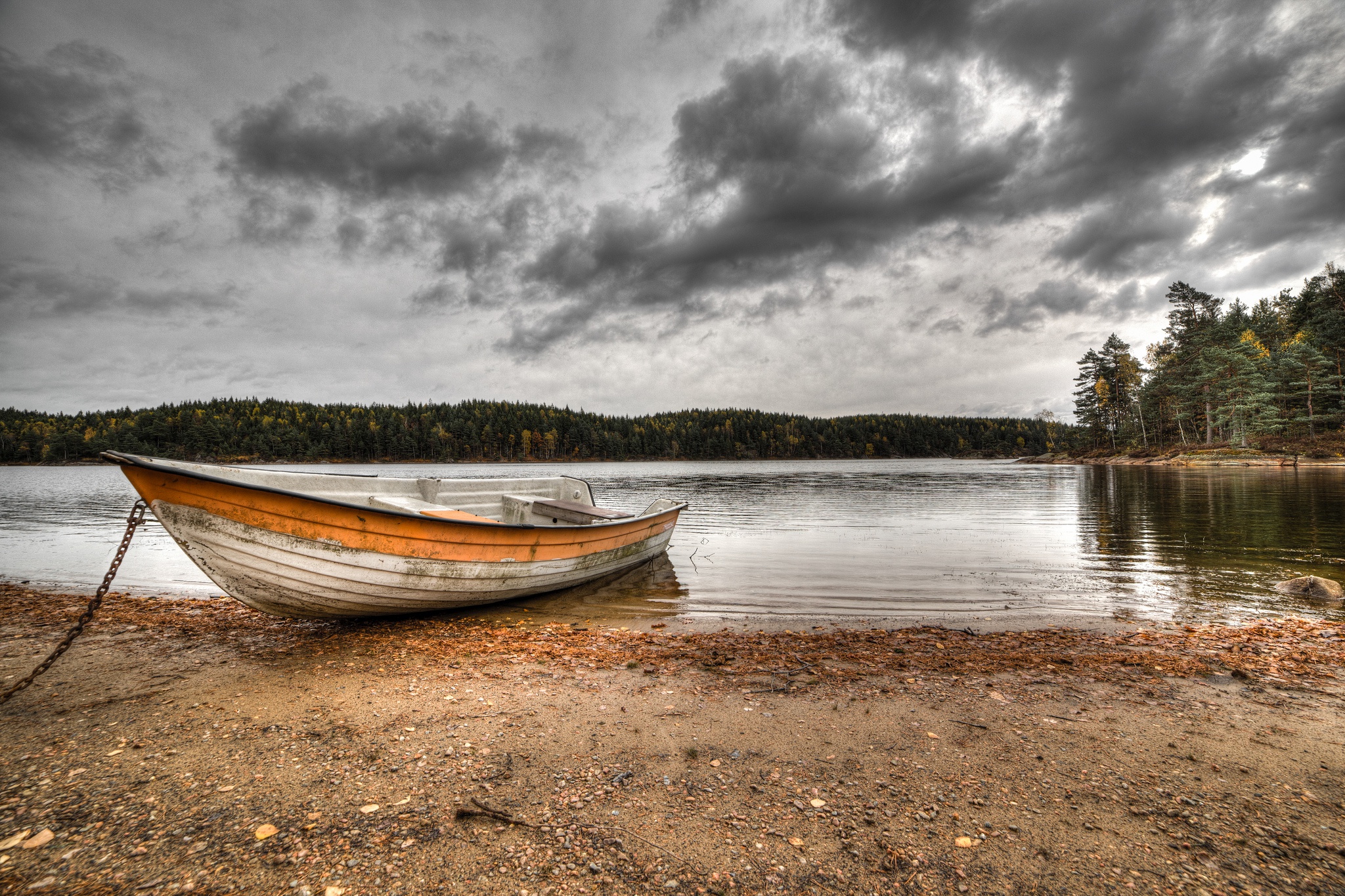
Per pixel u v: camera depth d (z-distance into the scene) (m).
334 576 6.73
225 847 2.93
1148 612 8.22
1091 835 3.05
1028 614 8.23
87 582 10.86
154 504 5.57
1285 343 61.66
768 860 2.87
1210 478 39.59
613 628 7.66
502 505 11.54
